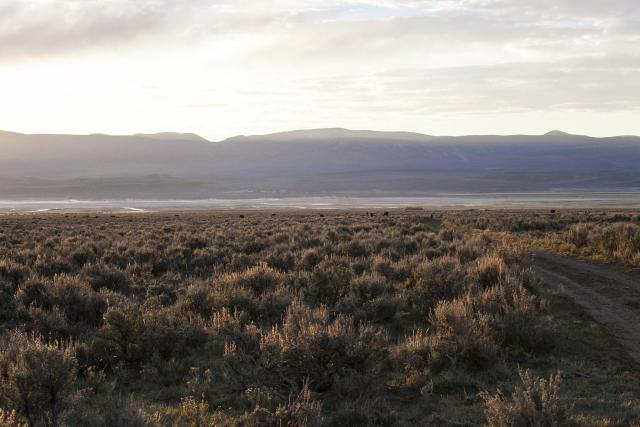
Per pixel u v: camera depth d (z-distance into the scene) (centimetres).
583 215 6384
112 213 10888
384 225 5006
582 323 1316
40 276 1878
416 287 1586
